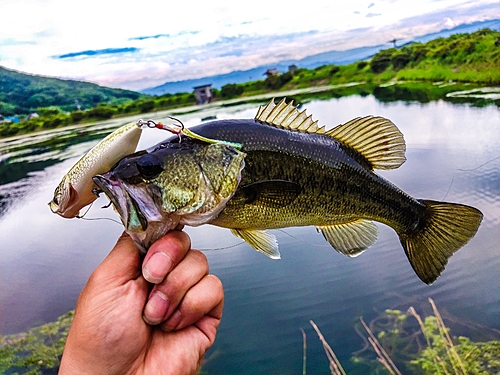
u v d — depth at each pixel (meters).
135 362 0.29
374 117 0.41
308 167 0.37
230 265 0.94
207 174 0.32
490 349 0.66
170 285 0.28
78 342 0.28
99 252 1.08
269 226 0.37
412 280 0.83
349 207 0.41
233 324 0.77
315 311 0.77
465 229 0.45
